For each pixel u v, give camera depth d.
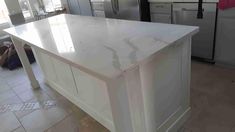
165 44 1.20
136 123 1.35
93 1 4.02
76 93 2.08
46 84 2.78
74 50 1.32
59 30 1.93
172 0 2.67
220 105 1.90
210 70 2.52
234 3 2.10
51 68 2.37
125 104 1.07
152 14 3.08
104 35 1.55
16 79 3.12
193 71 2.55
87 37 1.57
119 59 1.08
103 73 0.96
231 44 2.34
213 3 2.29
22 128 2.01
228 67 2.52
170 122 1.64
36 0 4.72
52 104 2.31
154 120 1.49
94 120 1.96
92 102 1.87
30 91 2.67
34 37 1.81
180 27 1.49
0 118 2.21
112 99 1.03
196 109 1.89
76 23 2.14
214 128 1.66
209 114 1.81
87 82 1.75
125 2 3.30
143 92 1.32
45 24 2.33
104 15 3.92
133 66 1.00
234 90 2.08
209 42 2.54
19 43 2.41
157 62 1.32
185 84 1.68
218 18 2.32
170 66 1.44
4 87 2.91
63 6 4.99
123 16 3.48
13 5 4.10
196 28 1.43
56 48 1.41
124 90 1.03
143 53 1.11
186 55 1.55
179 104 1.70
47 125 1.99
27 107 2.33
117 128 1.12
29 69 2.58
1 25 4.36
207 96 2.05
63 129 1.91
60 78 2.28
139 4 3.06
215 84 2.22
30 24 2.46
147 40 1.30
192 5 2.48
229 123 1.68
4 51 3.83
